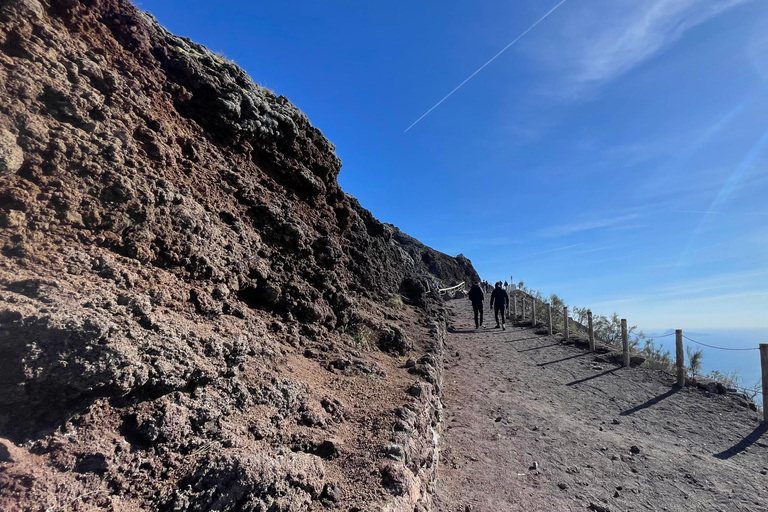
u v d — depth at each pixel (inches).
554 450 208.2
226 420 98.2
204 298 128.4
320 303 208.8
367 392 162.4
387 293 488.7
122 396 81.6
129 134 132.0
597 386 311.3
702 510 157.9
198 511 71.6
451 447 207.3
